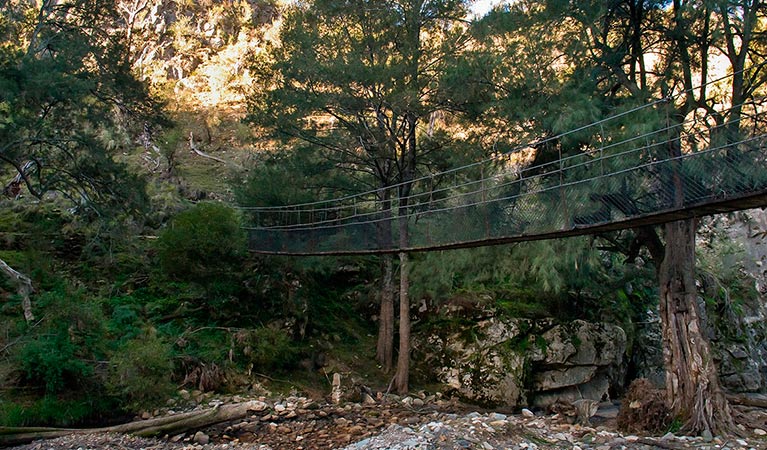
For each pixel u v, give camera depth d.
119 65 13.82
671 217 6.70
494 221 8.63
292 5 15.13
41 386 9.45
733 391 15.95
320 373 12.91
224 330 12.87
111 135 19.33
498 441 8.03
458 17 12.78
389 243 10.39
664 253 10.95
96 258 14.30
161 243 13.01
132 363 9.63
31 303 11.09
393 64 11.91
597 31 10.95
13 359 9.41
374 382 12.95
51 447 7.98
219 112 26.50
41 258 13.04
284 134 13.30
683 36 10.56
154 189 17.30
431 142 13.69
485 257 12.10
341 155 13.77
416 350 14.06
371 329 15.58
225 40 32.72
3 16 13.01
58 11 14.88
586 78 10.66
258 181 13.98
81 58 12.36
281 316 13.85
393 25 12.84
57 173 13.01
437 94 12.00
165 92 24.09
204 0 33.88
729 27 9.98
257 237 13.65
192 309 13.28
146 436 8.77
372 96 12.18
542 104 10.42
